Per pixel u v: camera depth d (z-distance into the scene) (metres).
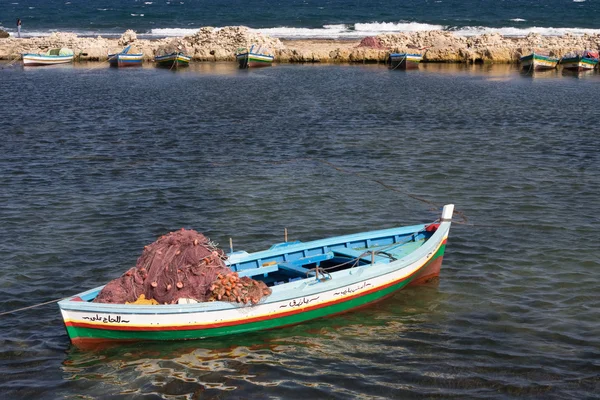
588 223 22.05
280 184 26.92
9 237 21.00
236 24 120.88
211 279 14.43
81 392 12.81
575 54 70.94
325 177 27.95
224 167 29.72
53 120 41.88
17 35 104.50
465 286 17.38
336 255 17.39
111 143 35.00
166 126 39.56
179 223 22.38
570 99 49.56
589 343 14.45
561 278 17.77
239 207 24.06
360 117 41.88
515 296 16.77
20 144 34.72
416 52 76.62
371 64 78.56
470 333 14.95
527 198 24.91
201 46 83.25
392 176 28.08
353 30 114.69
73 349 14.34
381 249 17.64
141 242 20.62
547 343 14.48
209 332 14.42
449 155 31.62
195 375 13.32
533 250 19.75
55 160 31.22
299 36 106.75
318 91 54.53
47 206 24.20
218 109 45.59
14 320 15.67
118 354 14.09
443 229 17.86
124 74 69.81
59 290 17.27
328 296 15.31
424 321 15.55
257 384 13.01
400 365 13.66
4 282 17.70
